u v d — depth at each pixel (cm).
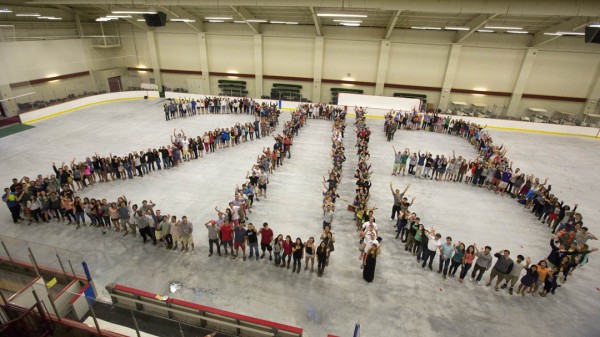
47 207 1035
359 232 987
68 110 2388
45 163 1488
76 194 1232
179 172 1449
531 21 2098
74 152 1623
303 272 873
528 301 804
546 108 2570
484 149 1738
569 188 1465
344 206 1216
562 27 2056
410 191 1362
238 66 2978
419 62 2658
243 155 1655
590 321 753
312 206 1201
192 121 2206
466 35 2291
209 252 934
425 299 796
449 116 2352
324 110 2439
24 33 2341
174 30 2942
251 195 1145
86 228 1032
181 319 692
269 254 934
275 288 813
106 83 3030
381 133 2162
